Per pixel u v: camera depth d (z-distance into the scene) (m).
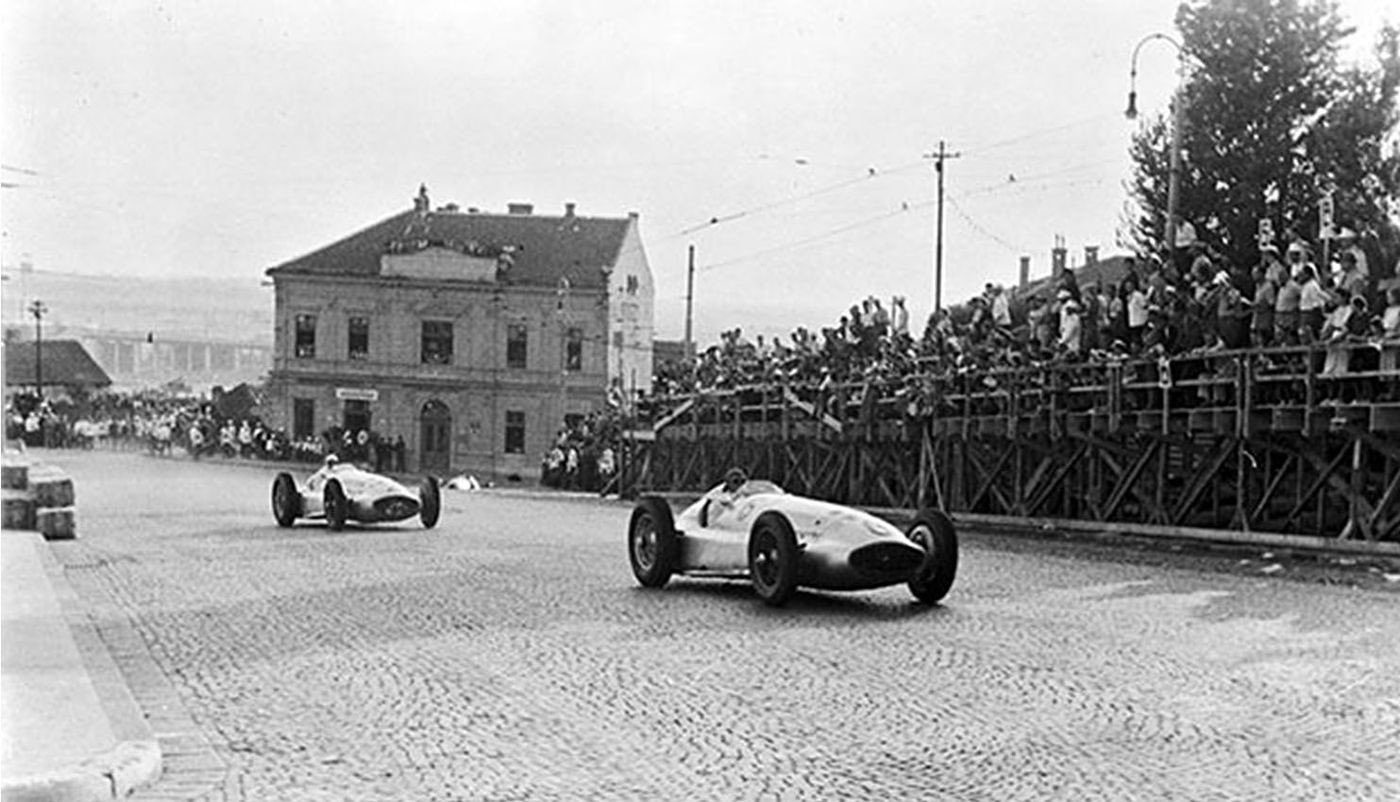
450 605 17.33
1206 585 19.55
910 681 12.22
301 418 82.50
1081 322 28.64
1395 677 12.31
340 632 14.95
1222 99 36.88
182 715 10.69
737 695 11.57
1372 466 24.77
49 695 10.58
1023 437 30.17
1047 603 17.66
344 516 30.70
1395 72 36.12
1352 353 22.64
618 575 21.11
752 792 8.55
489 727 10.32
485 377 80.88
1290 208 36.31
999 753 9.57
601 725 10.41
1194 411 24.66
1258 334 24.02
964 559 23.69
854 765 9.23
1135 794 8.53
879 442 35.94
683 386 49.81
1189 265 33.91
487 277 80.50
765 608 17.16
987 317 33.53
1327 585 19.44
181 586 19.22
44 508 27.08
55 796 8.04
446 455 81.56
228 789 8.55
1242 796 8.48
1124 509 29.38
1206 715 10.79
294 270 82.19
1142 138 39.06
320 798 8.38
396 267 81.25
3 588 17.31
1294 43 36.47
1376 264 31.20
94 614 16.31
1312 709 10.98
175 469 67.94
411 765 9.18
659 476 50.28
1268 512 25.73
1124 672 12.62
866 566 16.84
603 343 80.19
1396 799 8.41
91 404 110.38
